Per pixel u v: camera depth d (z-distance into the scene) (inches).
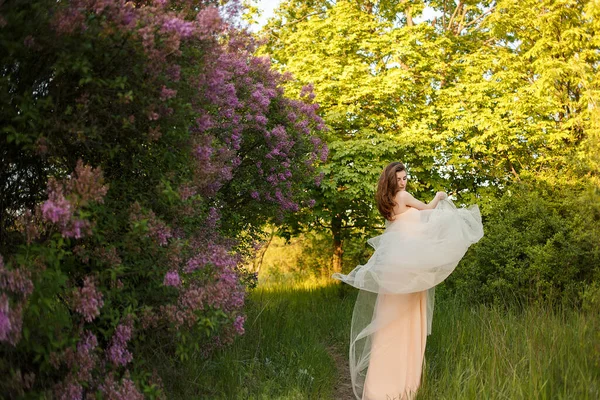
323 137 330.3
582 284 259.1
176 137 133.0
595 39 344.2
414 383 167.2
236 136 208.2
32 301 104.4
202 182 143.2
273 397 163.3
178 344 130.8
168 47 117.2
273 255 528.4
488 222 310.0
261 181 245.0
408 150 355.6
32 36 109.5
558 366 156.7
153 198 135.0
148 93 122.6
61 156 126.7
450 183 370.9
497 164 364.2
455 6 467.5
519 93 353.4
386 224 186.4
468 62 383.6
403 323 170.1
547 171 342.3
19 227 123.8
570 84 367.2
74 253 125.3
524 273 268.7
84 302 108.7
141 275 131.5
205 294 123.7
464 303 264.7
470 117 349.4
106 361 121.2
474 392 148.6
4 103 110.7
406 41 366.0
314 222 384.2
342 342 233.8
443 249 169.0
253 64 243.9
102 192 108.2
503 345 176.2
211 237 175.9
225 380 163.5
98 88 117.1
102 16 111.7
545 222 285.4
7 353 109.5
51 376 116.4
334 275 183.2
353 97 354.0
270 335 207.6
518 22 392.8
